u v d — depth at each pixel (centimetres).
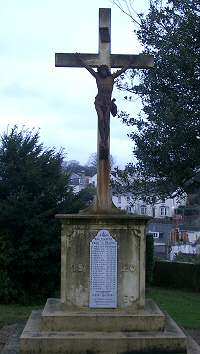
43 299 1394
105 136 850
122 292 818
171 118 1427
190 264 2048
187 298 1716
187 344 802
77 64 871
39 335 750
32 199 1388
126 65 871
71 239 823
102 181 848
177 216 4344
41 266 1372
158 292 1881
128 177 1614
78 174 5150
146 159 1523
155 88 1504
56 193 1402
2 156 1420
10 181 1395
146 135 1502
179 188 1594
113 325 777
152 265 1964
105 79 859
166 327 805
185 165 1480
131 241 826
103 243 823
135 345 738
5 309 1266
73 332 766
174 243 4056
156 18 1519
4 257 1348
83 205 1441
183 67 1437
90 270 819
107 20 878
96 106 855
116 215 824
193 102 1452
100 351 736
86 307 814
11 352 761
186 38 1437
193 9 1448
